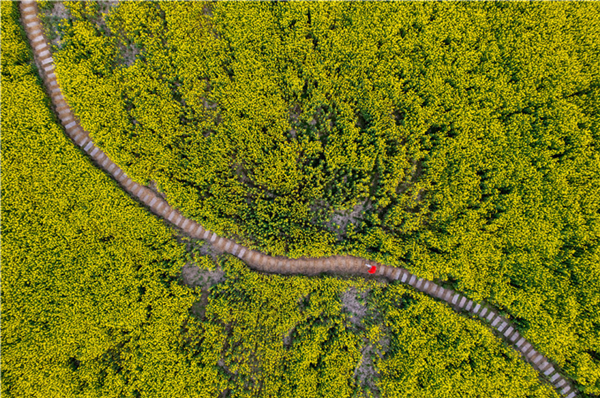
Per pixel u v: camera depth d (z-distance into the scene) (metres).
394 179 24.89
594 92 22.91
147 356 23.41
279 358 24.39
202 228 25.95
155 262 24.59
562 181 23.23
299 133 25.64
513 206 24.05
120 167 24.42
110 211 23.89
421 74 24.41
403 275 26.47
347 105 24.55
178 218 25.75
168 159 24.56
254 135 24.95
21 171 22.92
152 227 24.44
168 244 24.53
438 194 24.77
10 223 22.80
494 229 24.47
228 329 24.92
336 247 25.52
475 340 24.39
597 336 22.86
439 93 24.17
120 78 24.00
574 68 22.83
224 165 25.19
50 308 23.25
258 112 24.77
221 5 23.44
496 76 23.73
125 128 24.20
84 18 23.70
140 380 23.08
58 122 24.30
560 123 23.16
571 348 23.62
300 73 24.94
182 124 25.12
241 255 26.20
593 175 23.06
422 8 23.41
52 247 23.44
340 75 24.77
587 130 22.92
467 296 25.56
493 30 23.64
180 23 23.59
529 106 24.02
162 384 23.09
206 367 23.31
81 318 23.47
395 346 24.66
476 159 24.31
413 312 24.70
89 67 23.52
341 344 24.23
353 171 25.95
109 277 23.80
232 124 24.69
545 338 23.72
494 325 25.61
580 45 22.89
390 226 25.58
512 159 24.03
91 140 24.77
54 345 23.11
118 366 23.52
